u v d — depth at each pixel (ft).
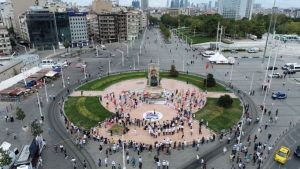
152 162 180.14
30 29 597.93
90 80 362.74
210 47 602.44
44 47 622.54
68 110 263.29
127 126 229.04
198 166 175.42
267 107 270.67
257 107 270.67
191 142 204.33
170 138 209.97
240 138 208.54
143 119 242.17
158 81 309.22
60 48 635.66
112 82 351.67
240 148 194.08
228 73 395.96
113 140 206.39
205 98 293.02
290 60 489.67
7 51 557.33
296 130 223.71
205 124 233.55
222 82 351.67
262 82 353.31
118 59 501.97
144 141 205.26
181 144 201.46
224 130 222.69
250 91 313.73
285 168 172.76
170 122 234.58
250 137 211.00
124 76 378.12
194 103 278.26
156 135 212.02
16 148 187.73
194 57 510.17
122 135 211.41
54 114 256.73
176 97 295.28
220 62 455.63
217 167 174.19
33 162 173.99
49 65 422.00
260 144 196.95
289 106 274.36
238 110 260.42
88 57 524.11
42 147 195.11
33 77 350.43
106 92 314.35
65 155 186.50
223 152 191.31
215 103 276.41
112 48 631.15
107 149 194.80
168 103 279.08
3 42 548.31
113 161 174.19
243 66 439.63
